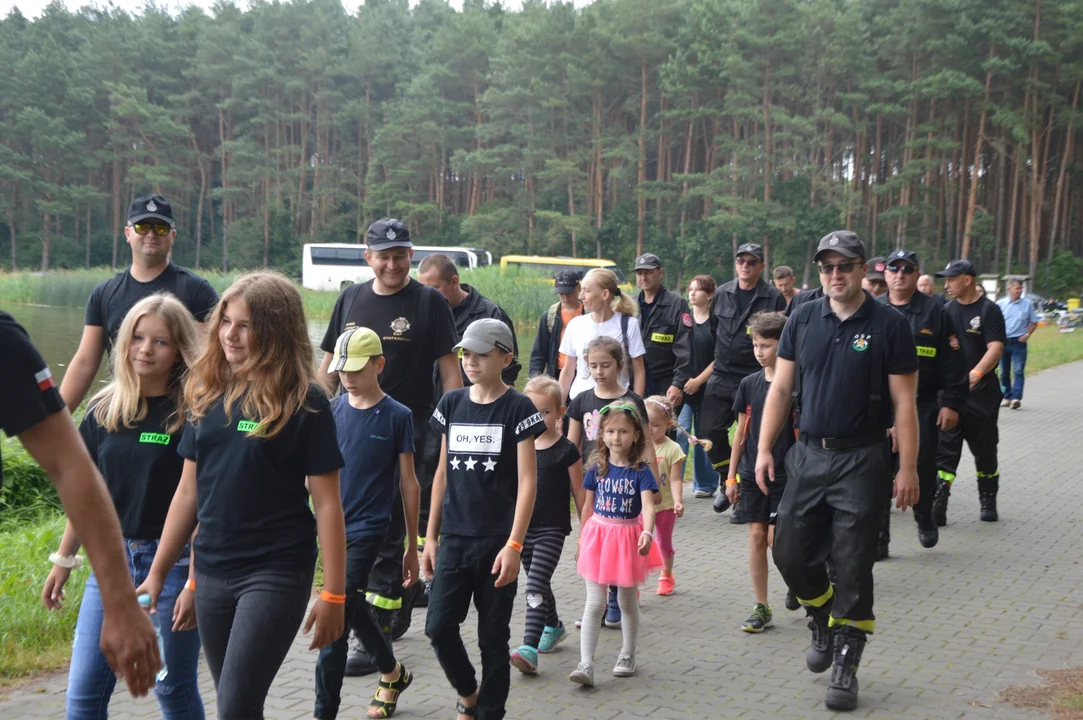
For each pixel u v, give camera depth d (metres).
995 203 73.00
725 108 68.19
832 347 5.08
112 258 89.81
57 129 86.06
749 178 67.56
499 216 76.62
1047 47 59.44
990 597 6.65
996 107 61.25
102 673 3.52
